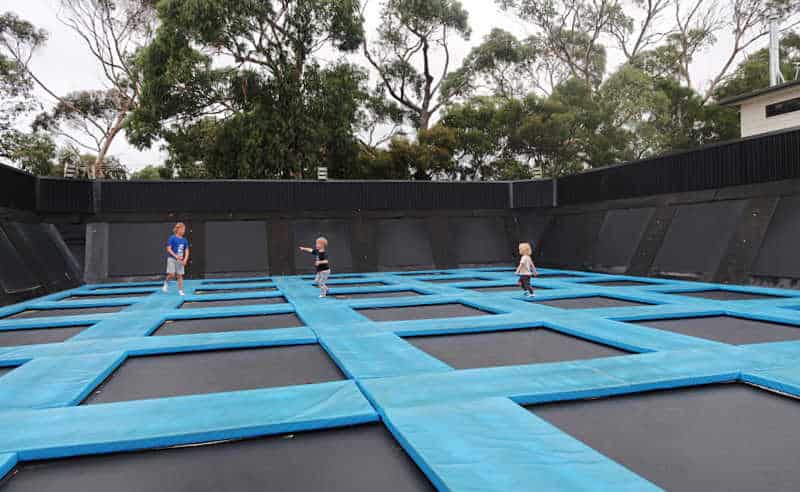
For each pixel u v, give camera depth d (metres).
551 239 18.03
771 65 18.14
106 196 15.70
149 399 3.55
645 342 5.23
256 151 22.59
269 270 16.20
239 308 8.38
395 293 10.98
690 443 2.79
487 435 2.77
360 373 4.19
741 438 2.85
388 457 2.70
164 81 22.05
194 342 5.66
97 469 2.59
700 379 3.87
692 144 30.41
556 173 29.38
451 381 3.87
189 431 2.91
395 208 18.28
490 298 9.28
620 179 15.59
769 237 10.99
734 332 6.00
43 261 12.98
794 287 10.09
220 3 21.53
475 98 31.17
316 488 2.36
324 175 17.70
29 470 2.58
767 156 11.46
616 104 29.48
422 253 17.84
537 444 2.64
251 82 23.17
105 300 10.20
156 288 12.84
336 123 24.25
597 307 8.20
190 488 2.38
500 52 32.28
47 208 14.59
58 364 4.65
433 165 28.06
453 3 31.91
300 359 5.03
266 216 17.09
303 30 23.19
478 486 2.17
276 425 3.01
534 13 35.16
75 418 3.17
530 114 28.77
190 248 15.93
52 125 32.84
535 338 5.90
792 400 3.50
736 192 12.22
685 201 13.46
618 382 3.75
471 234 18.73
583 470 2.33
